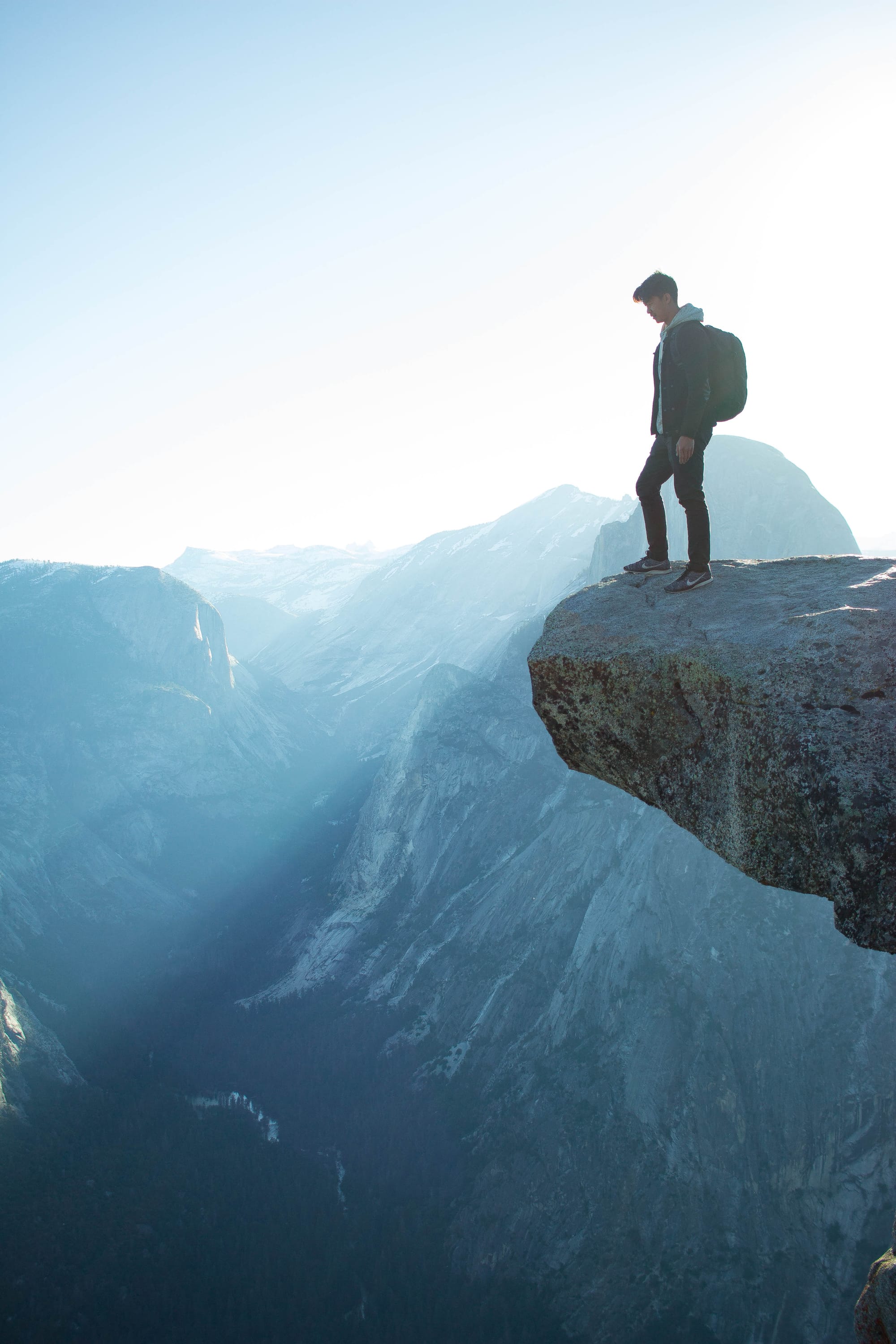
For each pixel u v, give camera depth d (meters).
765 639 4.27
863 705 3.68
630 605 5.42
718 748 4.22
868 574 4.86
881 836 3.41
